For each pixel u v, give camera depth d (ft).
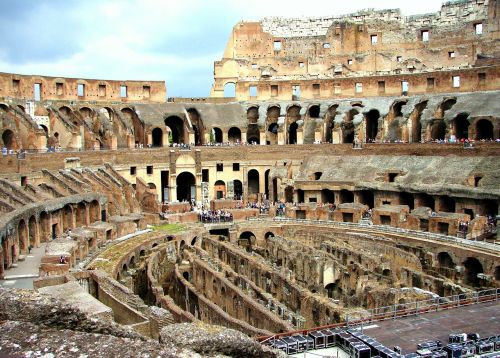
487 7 298.76
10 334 30.12
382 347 74.90
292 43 343.05
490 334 82.48
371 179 229.86
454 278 161.58
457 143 228.02
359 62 330.13
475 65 282.15
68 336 30.40
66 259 131.23
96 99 288.30
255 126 313.12
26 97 256.73
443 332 83.51
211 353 43.14
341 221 219.20
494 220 182.60
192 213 231.30
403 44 322.75
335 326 85.56
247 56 345.31
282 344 76.33
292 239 189.06
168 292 168.35
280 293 133.18
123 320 108.58
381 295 119.75
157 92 306.14
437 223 187.21
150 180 268.21
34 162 205.77
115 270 142.00
